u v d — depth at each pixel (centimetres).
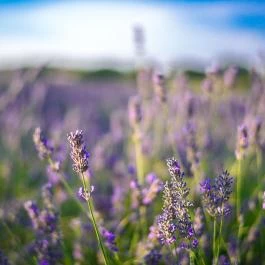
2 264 39
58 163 42
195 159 47
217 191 31
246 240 43
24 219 54
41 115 124
